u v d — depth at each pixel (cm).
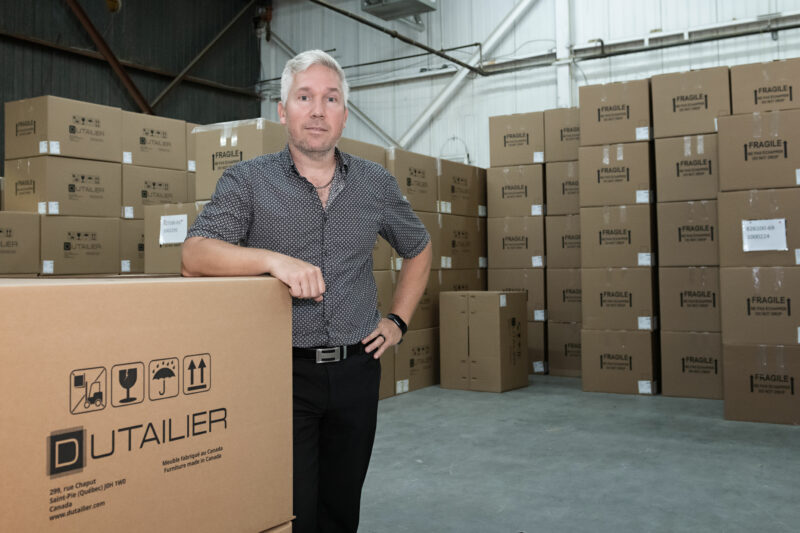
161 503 71
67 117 398
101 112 417
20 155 400
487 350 428
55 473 61
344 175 132
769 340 327
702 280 391
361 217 134
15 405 59
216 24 788
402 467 268
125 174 431
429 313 464
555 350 504
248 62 823
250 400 82
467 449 293
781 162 323
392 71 739
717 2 566
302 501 126
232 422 80
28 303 59
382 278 409
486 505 224
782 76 349
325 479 137
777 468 257
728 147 334
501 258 523
